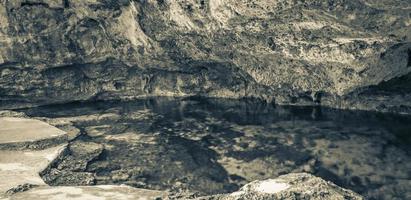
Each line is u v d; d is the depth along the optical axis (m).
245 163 6.15
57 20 8.66
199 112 8.45
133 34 8.80
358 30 6.57
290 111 8.30
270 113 8.22
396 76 7.70
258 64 8.54
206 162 6.23
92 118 8.21
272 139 6.91
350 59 7.28
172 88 9.69
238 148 6.64
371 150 6.34
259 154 6.40
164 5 7.84
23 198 4.76
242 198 4.73
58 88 9.32
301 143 6.70
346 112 8.06
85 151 6.61
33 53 8.85
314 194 4.67
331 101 8.40
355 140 6.72
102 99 9.63
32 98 9.23
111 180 5.80
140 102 9.31
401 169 5.75
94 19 8.80
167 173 5.95
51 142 6.41
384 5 5.89
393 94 7.82
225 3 6.85
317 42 7.23
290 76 8.41
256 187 4.88
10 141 6.20
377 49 7.01
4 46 8.63
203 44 8.42
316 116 7.92
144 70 9.59
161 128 7.60
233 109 8.55
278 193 4.68
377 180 5.52
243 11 6.80
